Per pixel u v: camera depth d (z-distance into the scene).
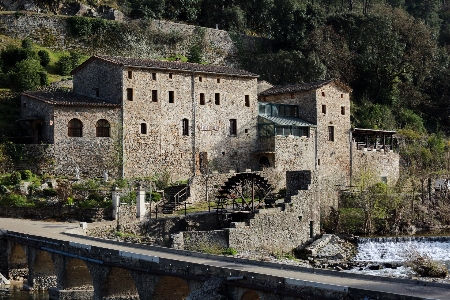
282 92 75.38
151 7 100.81
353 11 116.31
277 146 68.62
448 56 112.81
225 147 68.25
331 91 74.62
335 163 74.56
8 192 54.34
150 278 30.77
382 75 102.25
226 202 55.75
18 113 67.88
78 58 82.69
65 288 37.09
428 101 106.94
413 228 60.62
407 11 138.00
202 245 44.72
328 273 27.09
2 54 78.56
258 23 113.12
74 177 58.16
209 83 67.38
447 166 86.25
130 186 57.22
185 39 95.50
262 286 25.48
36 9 92.38
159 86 63.69
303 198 52.38
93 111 59.94
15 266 44.59
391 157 81.12
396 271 45.34
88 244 35.16
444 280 41.56
